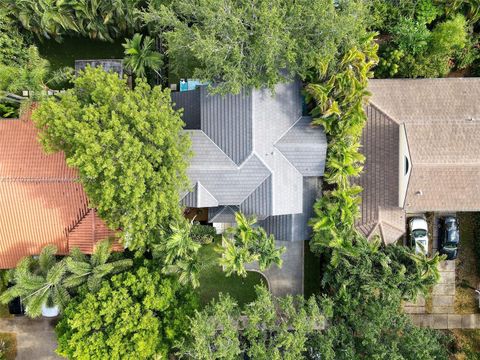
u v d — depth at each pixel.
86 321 20.92
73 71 28.30
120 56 29.17
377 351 21.39
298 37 21.72
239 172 23.88
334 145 24.02
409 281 23.02
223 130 24.08
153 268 23.41
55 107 20.03
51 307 24.09
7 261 25.56
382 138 25.62
